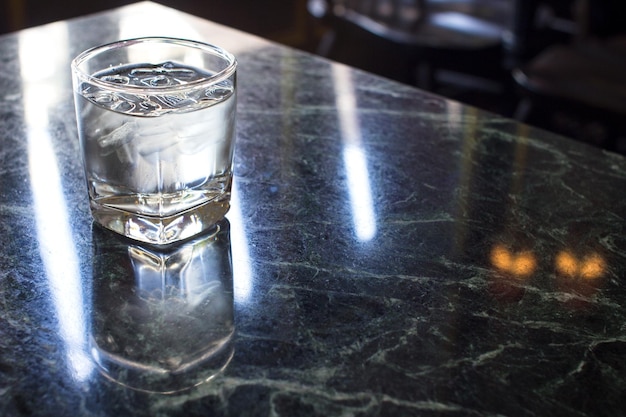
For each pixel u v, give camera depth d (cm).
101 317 40
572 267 45
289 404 35
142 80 47
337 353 38
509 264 45
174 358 37
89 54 46
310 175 54
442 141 60
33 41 75
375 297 42
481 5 170
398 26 157
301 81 70
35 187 51
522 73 138
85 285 42
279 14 254
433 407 35
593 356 38
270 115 63
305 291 42
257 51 76
